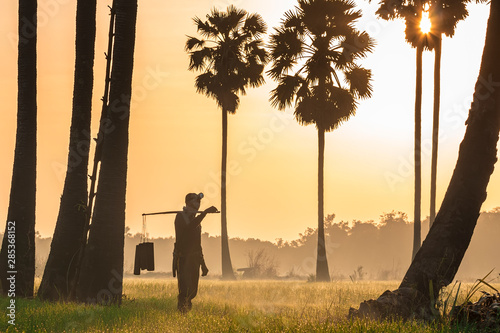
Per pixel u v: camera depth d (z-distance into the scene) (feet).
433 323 48.62
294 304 74.18
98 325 48.96
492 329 45.44
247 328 47.21
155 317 53.57
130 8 80.69
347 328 43.80
